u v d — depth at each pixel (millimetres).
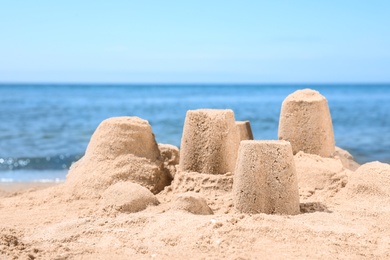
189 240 1199
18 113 7023
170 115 6617
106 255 1140
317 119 1712
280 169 1366
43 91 19500
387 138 4504
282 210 1361
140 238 1229
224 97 13188
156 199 1488
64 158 3410
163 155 1769
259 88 26250
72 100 11188
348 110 7949
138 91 19703
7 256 1106
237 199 1385
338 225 1308
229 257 1116
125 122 1711
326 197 1555
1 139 4324
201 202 1375
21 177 2725
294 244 1180
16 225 1401
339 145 4090
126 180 1634
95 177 1646
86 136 4535
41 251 1155
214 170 1561
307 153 1714
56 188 1747
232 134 1586
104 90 21312
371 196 1509
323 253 1137
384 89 25688
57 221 1429
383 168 1553
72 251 1153
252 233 1215
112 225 1309
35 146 3953
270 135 4637
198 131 1584
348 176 1631
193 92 18484
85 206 1552
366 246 1184
